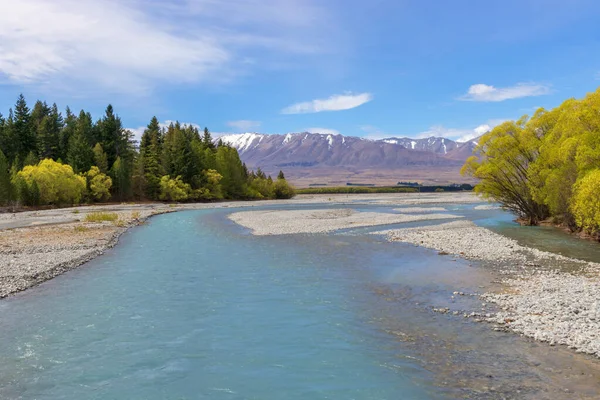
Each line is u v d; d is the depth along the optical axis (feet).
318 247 100.32
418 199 406.62
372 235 121.90
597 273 68.39
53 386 32.60
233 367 35.88
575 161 111.24
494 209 246.88
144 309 51.96
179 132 362.74
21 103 315.99
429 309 51.01
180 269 75.56
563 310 47.44
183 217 194.08
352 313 49.93
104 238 112.78
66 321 47.60
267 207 281.13
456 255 86.89
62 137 339.36
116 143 345.51
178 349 39.73
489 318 46.47
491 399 29.40
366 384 32.40
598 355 35.68
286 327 45.39
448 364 35.37
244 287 62.49
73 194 262.88
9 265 75.72
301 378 33.68
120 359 37.58
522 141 141.69
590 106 108.27
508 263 77.56
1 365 36.24
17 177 238.68
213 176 370.32
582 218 104.42
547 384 31.32
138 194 330.54
